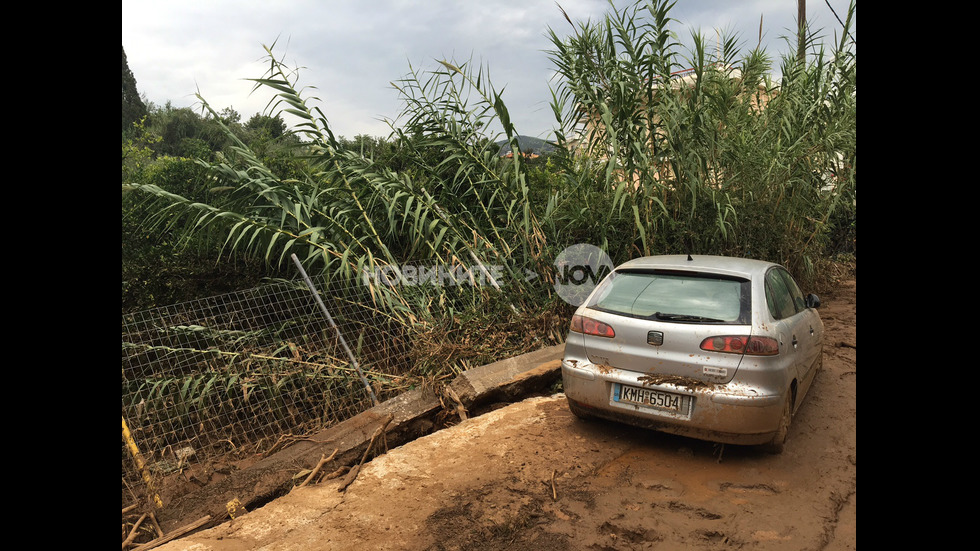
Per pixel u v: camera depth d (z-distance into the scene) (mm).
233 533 3410
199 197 7316
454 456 4344
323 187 7418
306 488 4016
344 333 6262
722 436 3887
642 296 4406
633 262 4883
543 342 6789
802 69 9641
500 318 6883
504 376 5754
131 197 6809
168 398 5293
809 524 3340
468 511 3555
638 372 4148
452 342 6289
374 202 7336
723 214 7848
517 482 3898
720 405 3820
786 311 4562
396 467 4199
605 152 7797
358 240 6707
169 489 4492
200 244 6414
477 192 8266
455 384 5656
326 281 6344
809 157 8867
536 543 3219
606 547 3174
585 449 4359
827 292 10711
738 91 8852
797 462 4121
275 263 7090
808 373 4844
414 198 7422
